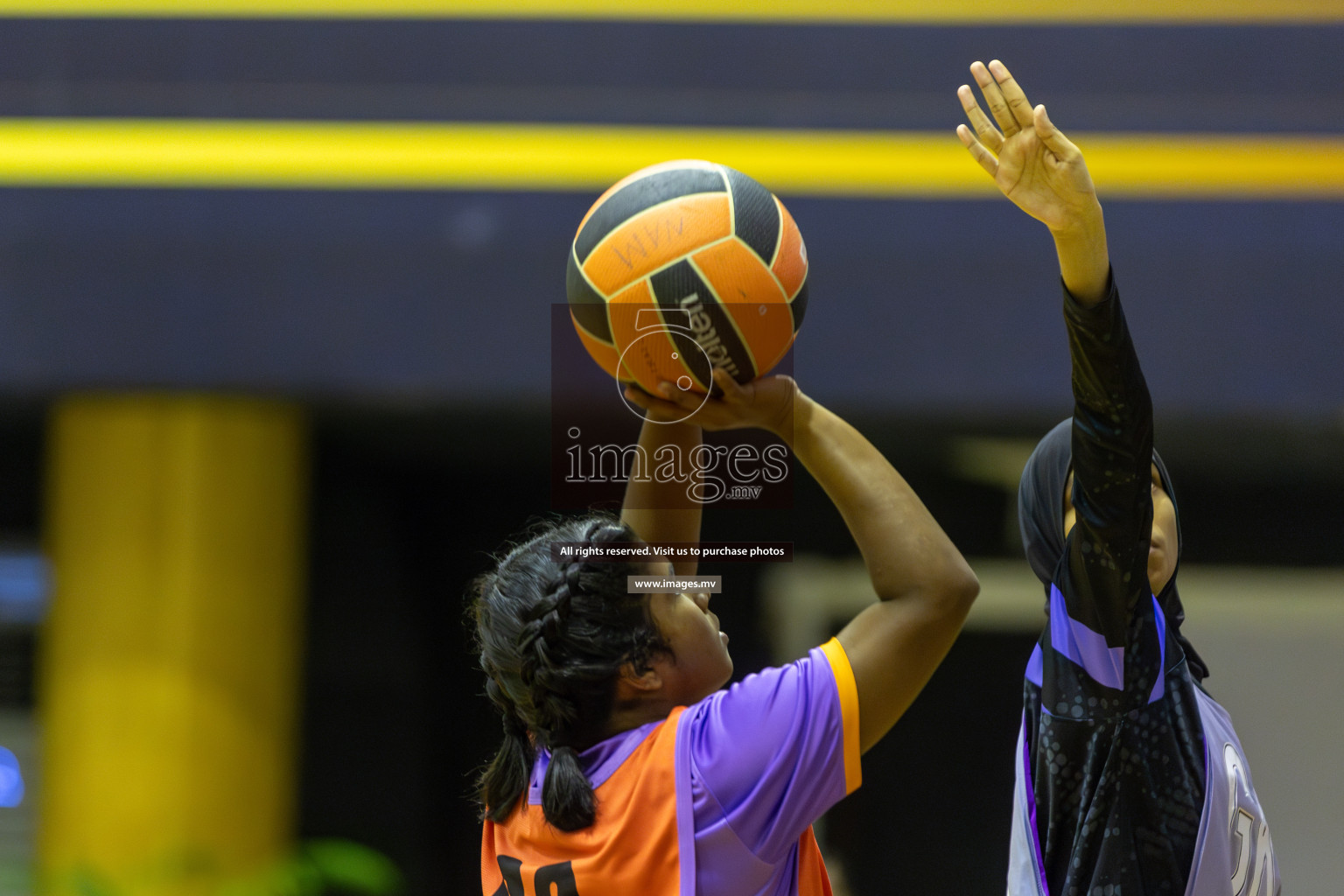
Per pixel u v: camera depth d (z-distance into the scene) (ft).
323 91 52.80
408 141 52.75
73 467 53.31
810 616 57.41
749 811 16.16
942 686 58.65
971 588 16.61
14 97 52.75
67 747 52.08
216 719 52.70
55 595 53.31
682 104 52.80
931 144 52.47
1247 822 17.70
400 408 55.77
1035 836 17.48
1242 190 51.93
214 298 52.39
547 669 17.03
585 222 18.11
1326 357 51.37
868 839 57.67
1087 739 16.90
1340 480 58.65
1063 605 17.26
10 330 52.21
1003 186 16.03
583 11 52.90
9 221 52.42
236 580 53.47
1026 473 19.66
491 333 52.29
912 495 17.06
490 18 52.85
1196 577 59.88
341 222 52.65
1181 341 51.83
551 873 16.75
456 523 61.11
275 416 54.65
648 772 16.57
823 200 52.44
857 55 52.75
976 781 58.03
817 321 52.08
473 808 59.00
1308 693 59.16
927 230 52.24
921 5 52.75
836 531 57.82
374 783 58.54
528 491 61.21
